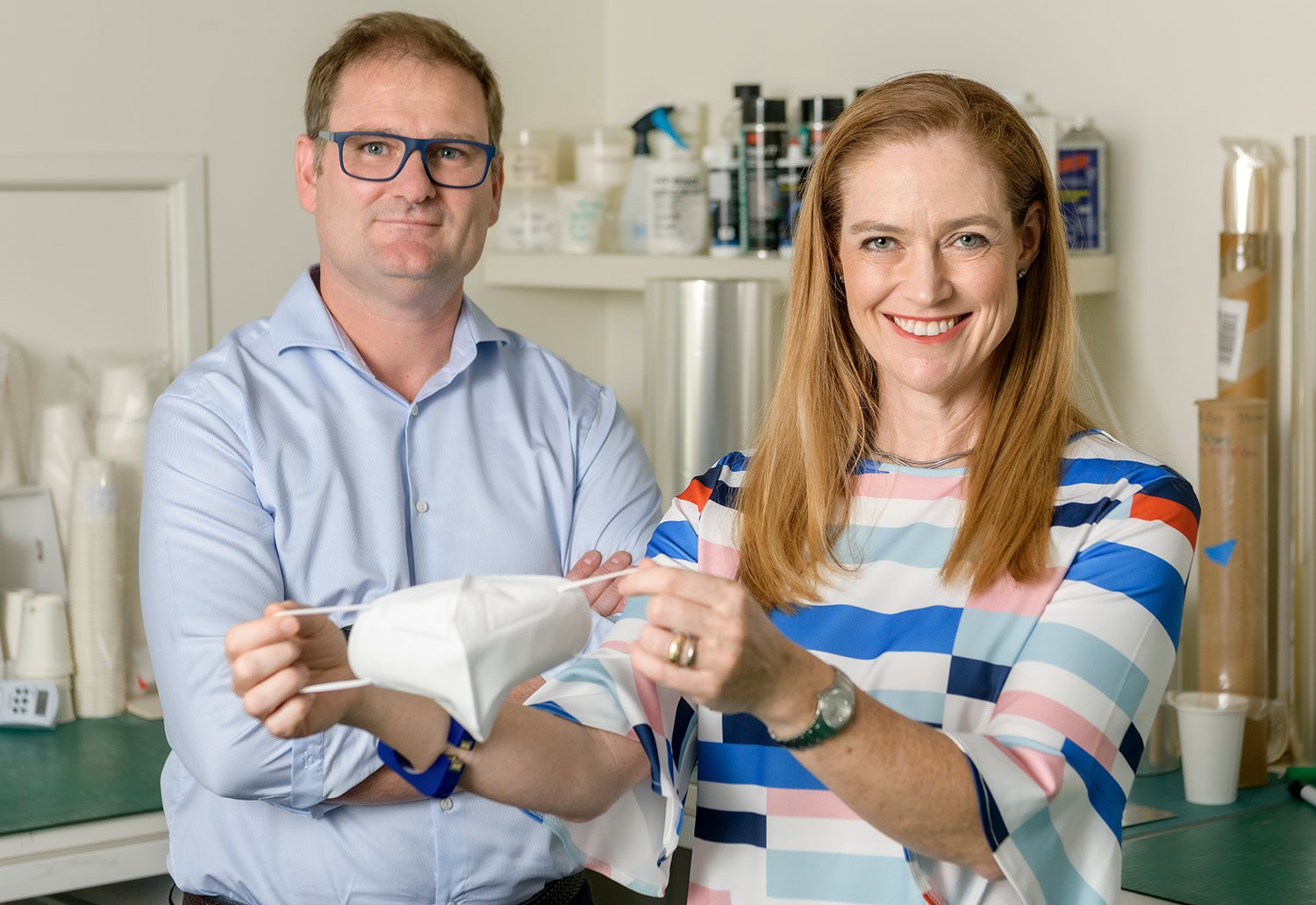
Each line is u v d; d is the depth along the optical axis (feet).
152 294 8.26
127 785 6.46
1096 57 7.29
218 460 5.12
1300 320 6.49
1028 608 3.82
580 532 5.76
